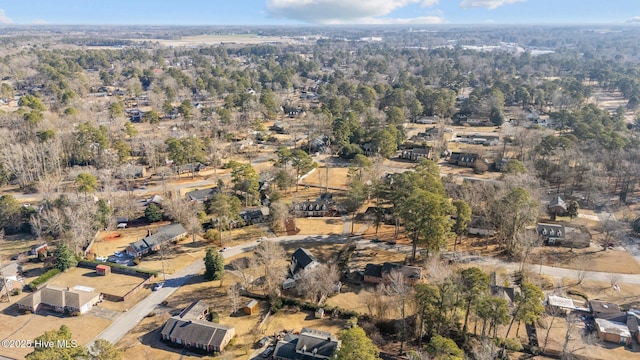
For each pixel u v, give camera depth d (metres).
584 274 103.88
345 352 68.12
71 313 94.75
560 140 170.38
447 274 88.62
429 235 103.88
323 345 80.88
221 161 192.25
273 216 133.00
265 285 104.06
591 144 171.12
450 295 81.12
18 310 96.25
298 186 167.88
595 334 87.19
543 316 92.19
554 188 161.00
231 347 84.62
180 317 89.44
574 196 153.75
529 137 190.38
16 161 162.75
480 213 132.00
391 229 134.00
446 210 108.12
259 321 92.62
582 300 97.88
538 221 135.00
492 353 75.06
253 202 148.75
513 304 88.69
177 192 157.75
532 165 166.38
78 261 115.00
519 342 82.62
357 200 140.38
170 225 129.38
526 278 104.94
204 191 153.50
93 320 93.12
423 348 81.69
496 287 92.44
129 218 137.38
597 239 125.94
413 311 91.69
